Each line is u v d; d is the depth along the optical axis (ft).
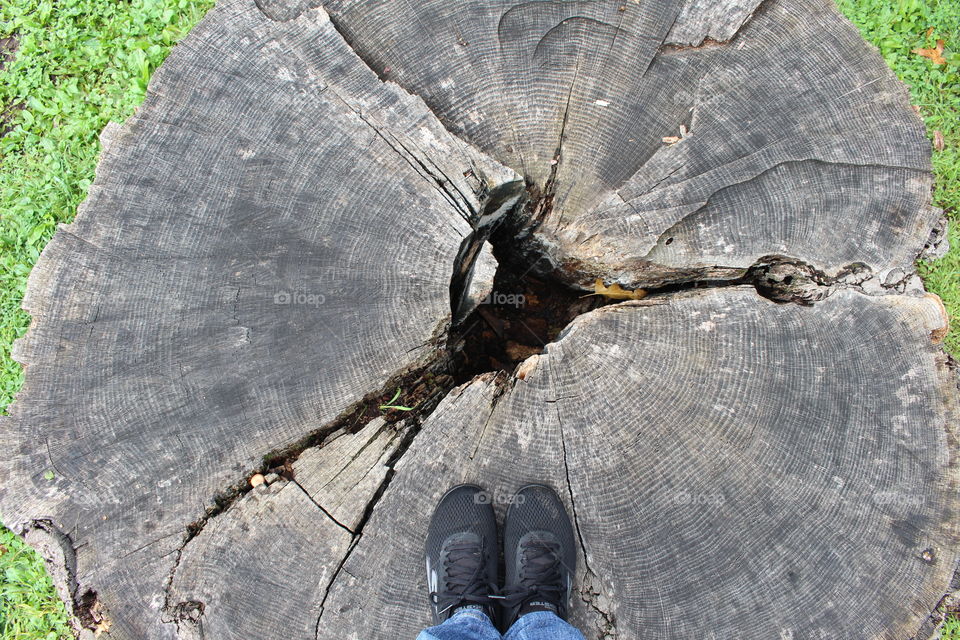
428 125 4.07
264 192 4.02
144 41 5.79
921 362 3.98
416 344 3.95
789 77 4.18
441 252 3.98
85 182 5.62
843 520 3.84
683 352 3.96
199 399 3.91
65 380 3.93
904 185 4.12
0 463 3.89
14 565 5.16
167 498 3.87
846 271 4.10
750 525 3.83
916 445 3.91
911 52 5.83
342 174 4.03
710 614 3.78
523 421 3.90
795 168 4.12
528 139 4.21
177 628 3.76
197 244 3.99
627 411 3.90
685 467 3.86
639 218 4.10
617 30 4.23
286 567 3.79
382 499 3.85
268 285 3.97
